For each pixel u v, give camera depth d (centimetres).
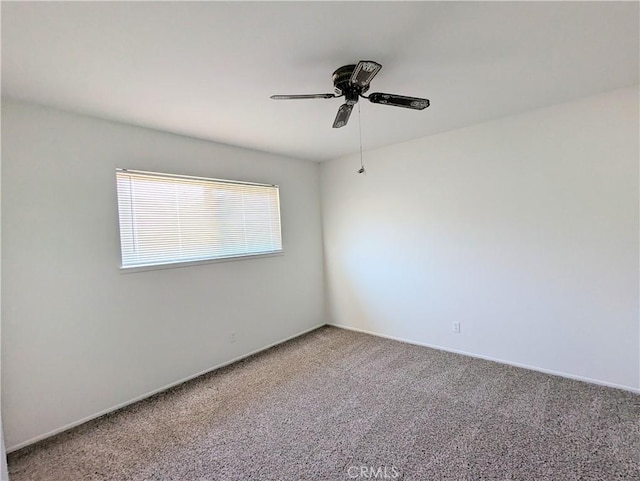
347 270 427
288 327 402
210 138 313
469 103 255
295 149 369
